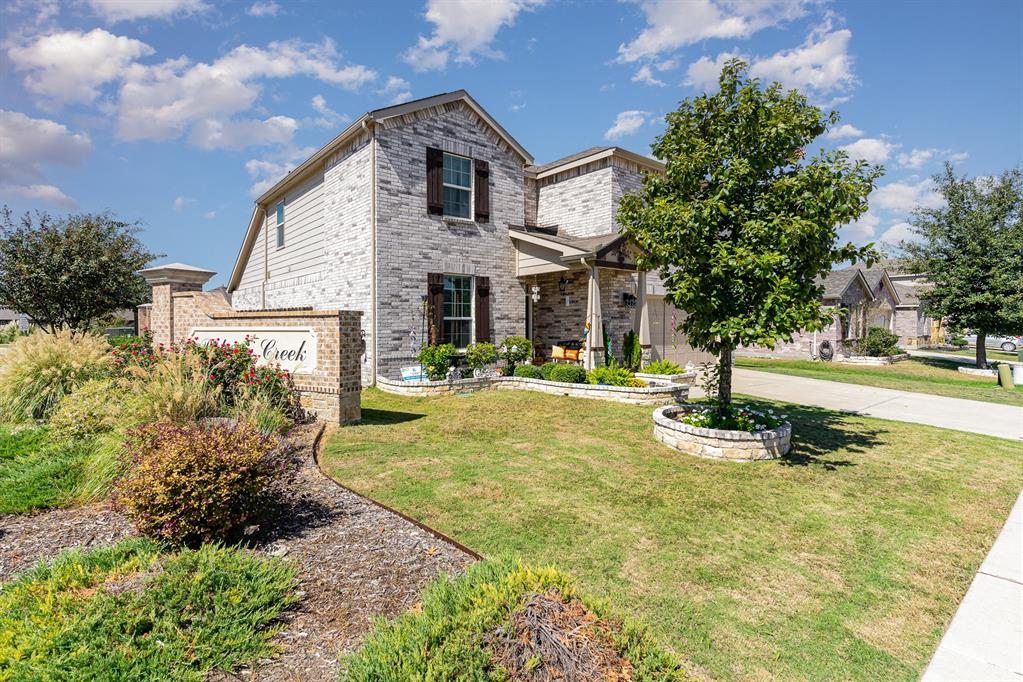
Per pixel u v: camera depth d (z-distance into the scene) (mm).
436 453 6691
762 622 3242
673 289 7145
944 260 18172
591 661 2062
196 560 3227
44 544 3758
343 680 2232
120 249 17500
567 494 5348
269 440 4320
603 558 3990
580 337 14227
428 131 12445
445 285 12969
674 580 3707
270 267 17875
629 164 14812
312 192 14555
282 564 3314
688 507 5105
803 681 2727
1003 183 17188
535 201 16562
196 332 10211
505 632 2137
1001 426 9172
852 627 3223
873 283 25719
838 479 6070
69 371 7926
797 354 22672
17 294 15812
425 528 4070
